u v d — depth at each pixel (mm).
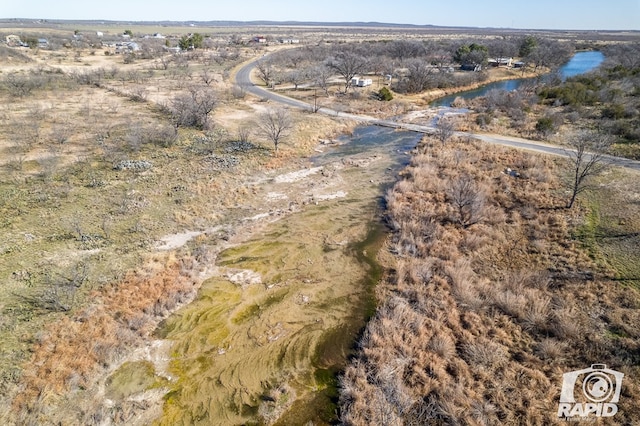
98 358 13945
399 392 12688
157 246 20609
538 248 20078
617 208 22875
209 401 12953
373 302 17484
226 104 49812
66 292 16453
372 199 26750
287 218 24234
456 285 17484
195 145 34219
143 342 15039
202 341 15227
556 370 13250
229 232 22266
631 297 16016
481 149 34188
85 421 11984
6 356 13508
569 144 34625
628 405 11867
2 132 33594
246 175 29625
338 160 33531
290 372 14078
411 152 35375
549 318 15484
